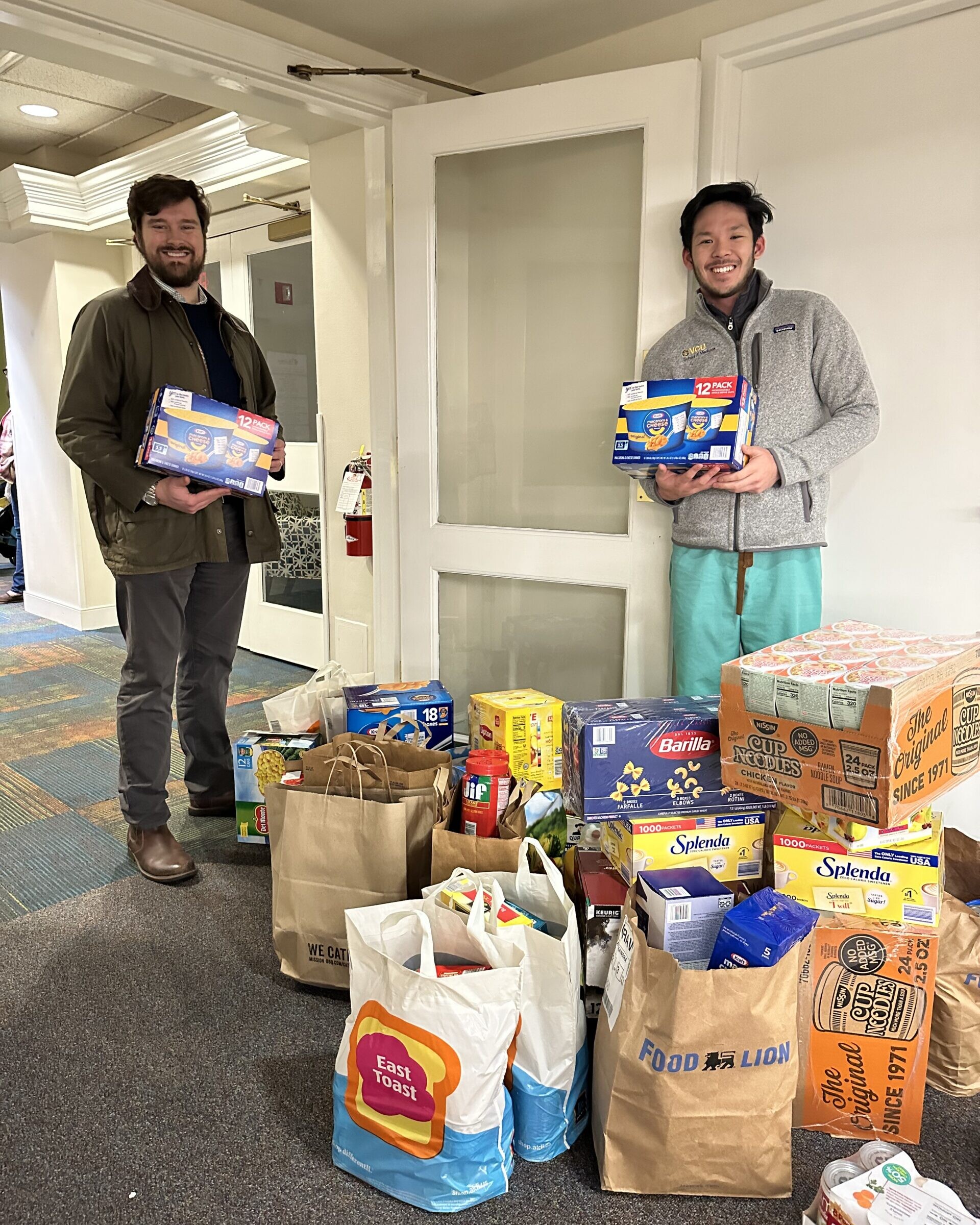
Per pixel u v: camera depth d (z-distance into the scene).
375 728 2.28
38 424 5.15
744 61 2.26
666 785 1.62
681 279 2.27
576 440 2.57
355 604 3.54
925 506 2.18
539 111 2.40
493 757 1.82
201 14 2.26
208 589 2.53
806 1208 1.35
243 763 2.53
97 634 5.06
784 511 2.01
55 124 4.35
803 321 2.02
